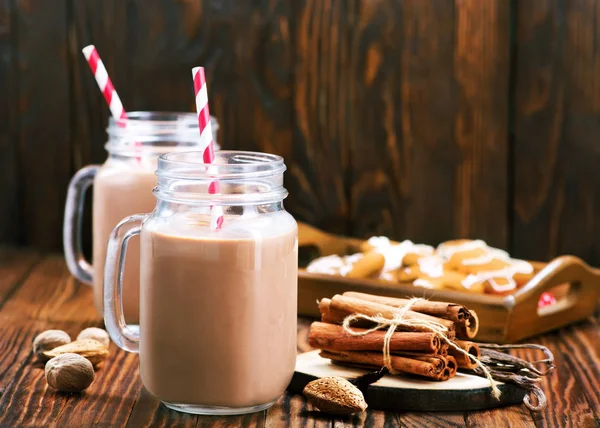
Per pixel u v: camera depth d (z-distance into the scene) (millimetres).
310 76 1131
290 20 1123
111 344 867
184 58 1131
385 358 755
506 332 862
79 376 765
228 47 1129
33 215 1166
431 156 1134
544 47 1110
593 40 1104
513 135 1127
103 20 1131
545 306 919
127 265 863
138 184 871
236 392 716
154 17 1126
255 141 1142
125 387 783
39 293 1000
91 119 1147
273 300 719
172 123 879
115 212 875
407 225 1145
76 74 1142
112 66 1135
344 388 732
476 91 1121
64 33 1137
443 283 904
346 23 1120
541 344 885
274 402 743
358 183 1143
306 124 1138
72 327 906
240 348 712
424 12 1114
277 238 717
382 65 1124
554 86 1114
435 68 1120
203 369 713
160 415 738
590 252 1131
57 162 1156
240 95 1136
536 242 1137
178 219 720
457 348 752
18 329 898
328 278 907
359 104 1132
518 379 753
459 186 1136
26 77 1145
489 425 730
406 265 942
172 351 716
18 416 737
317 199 1148
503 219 1138
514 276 936
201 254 707
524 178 1131
